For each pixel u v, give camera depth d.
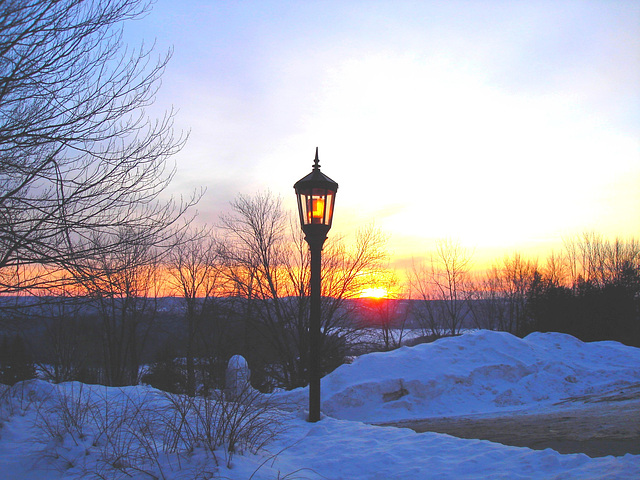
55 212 6.66
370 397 13.43
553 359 15.77
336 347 26.44
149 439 6.49
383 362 14.83
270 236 27.88
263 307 28.19
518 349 16.05
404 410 12.98
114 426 6.93
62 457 5.77
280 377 26.48
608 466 5.02
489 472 5.34
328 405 13.27
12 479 5.28
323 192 8.70
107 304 7.89
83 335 24.58
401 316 43.09
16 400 8.42
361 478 5.51
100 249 7.06
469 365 14.98
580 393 13.52
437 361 15.12
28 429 7.00
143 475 5.06
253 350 26.25
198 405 6.75
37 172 6.77
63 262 6.59
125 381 29.41
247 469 5.20
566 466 5.26
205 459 5.33
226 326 27.58
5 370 13.77
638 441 6.77
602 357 16.33
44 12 6.59
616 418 8.75
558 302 29.69
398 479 5.38
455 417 11.66
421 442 6.73
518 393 13.68
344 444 6.82
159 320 33.06
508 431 8.55
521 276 46.22
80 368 24.95
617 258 42.69
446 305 43.56
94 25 7.00
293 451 6.70
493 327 48.25
